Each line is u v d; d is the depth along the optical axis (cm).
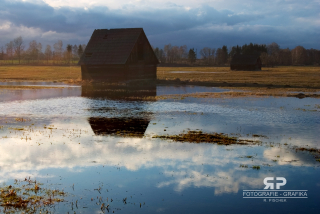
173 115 2275
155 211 868
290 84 5009
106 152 1360
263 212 871
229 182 1068
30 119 2078
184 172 1147
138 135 1662
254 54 11906
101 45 5628
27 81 5522
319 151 1405
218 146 1473
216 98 3262
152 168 1180
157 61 6288
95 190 990
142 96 3409
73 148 1413
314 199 952
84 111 2411
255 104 2856
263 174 1138
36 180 1056
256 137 1648
